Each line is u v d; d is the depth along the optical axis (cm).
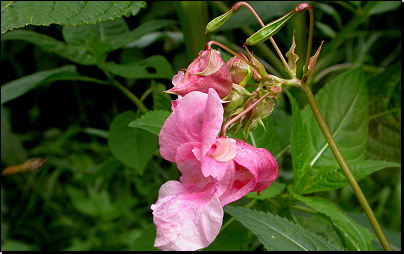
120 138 26
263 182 17
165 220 16
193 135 16
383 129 26
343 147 23
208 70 17
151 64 26
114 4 19
